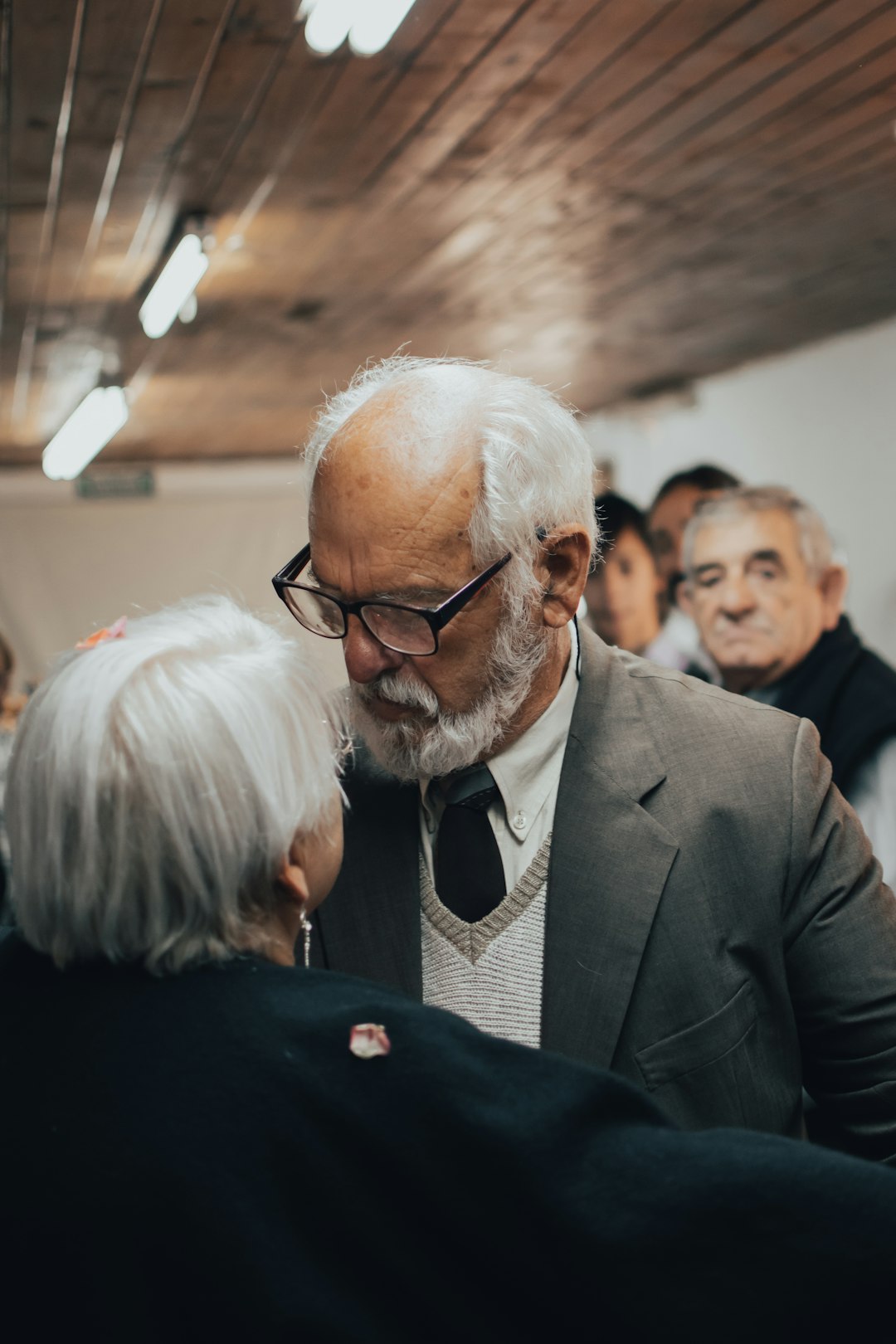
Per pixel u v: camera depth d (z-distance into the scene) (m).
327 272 4.21
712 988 1.07
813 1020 1.13
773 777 1.12
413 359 1.20
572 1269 0.73
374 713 1.09
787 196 3.73
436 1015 0.82
